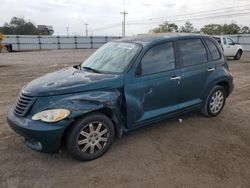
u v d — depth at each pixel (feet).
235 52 65.10
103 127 13.03
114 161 12.84
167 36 16.01
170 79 15.20
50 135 11.46
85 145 12.55
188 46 16.55
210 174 11.77
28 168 12.26
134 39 16.05
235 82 33.01
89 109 12.11
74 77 13.48
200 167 12.34
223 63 18.62
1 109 21.12
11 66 53.31
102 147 13.19
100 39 178.19
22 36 149.28
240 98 24.54
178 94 15.90
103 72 14.38
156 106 15.05
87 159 12.76
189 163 12.68
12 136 15.61
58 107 11.68
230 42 64.23
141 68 14.14
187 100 16.67
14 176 11.65
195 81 16.62
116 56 15.10
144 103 14.39
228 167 12.36
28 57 82.02
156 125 17.16
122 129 13.88
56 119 11.48
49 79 13.46
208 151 13.91
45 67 51.60
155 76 14.56
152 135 15.71
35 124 11.57
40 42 155.84
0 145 14.47
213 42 18.40
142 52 14.32
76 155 12.40
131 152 13.71
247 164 12.65
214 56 18.12
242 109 20.99
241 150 14.07
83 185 11.03
